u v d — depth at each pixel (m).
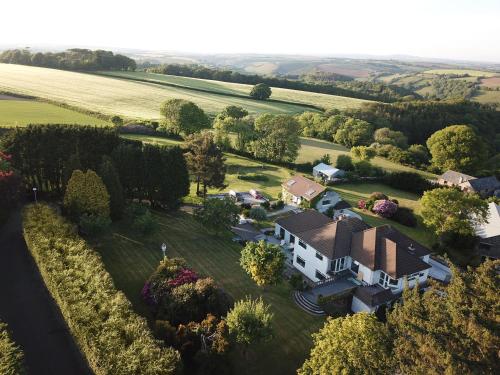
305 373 27.25
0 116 93.88
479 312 22.55
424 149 132.25
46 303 33.53
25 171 53.97
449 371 19.92
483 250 62.50
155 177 58.00
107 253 43.47
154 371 23.98
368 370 24.06
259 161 105.69
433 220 61.34
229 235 56.09
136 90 153.88
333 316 40.03
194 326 30.56
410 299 26.31
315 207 71.75
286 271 50.59
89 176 45.09
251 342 30.70
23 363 27.08
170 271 37.25
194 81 197.00
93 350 24.92
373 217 75.00
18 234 44.38
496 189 97.69
